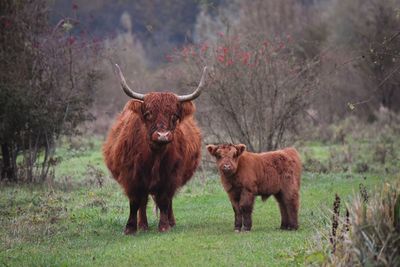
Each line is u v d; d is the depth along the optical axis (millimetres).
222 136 75938
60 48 71312
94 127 129500
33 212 50812
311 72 74938
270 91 71938
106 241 40375
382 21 115562
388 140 100188
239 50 72812
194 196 59031
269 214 49688
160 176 42875
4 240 39875
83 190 62844
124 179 43062
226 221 47250
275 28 139875
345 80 121250
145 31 154750
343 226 31031
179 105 41781
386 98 124438
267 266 32500
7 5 70938
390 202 29141
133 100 41531
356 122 122938
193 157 47875
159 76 95562
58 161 71062
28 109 66500
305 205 52312
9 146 69000
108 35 109625
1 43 70812
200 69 72625
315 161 77188
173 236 40969
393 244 28125
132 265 33875
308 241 35062
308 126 104062
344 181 65938
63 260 35031
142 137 41875
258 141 72562
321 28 141875
